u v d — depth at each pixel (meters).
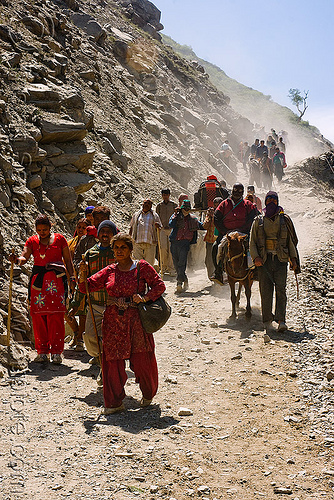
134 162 19.03
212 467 4.75
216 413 5.86
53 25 20.67
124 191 16.31
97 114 19.50
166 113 26.81
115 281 5.75
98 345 6.09
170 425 5.57
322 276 12.44
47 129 12.61
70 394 6.37
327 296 10.84
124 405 6.10
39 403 6.06
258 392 6.38
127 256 5.79
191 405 6.09
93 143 17.14
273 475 4.62
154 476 4.59
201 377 6.95
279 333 8.56
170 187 19.52
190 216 12.17
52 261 7.39
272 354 7.63
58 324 7.38
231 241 9.07
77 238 8.77
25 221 10.12
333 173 31.88
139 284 5.76
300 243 16.38
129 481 4.51
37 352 7.52
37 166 12.12
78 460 4.82
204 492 4.35
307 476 4.59
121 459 4.85
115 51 29.53
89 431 5.40
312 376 6.79
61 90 14.86
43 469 4.66
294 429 5.46
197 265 14.96
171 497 4.29
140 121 22.83
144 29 43.97
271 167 28.66
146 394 5.99
